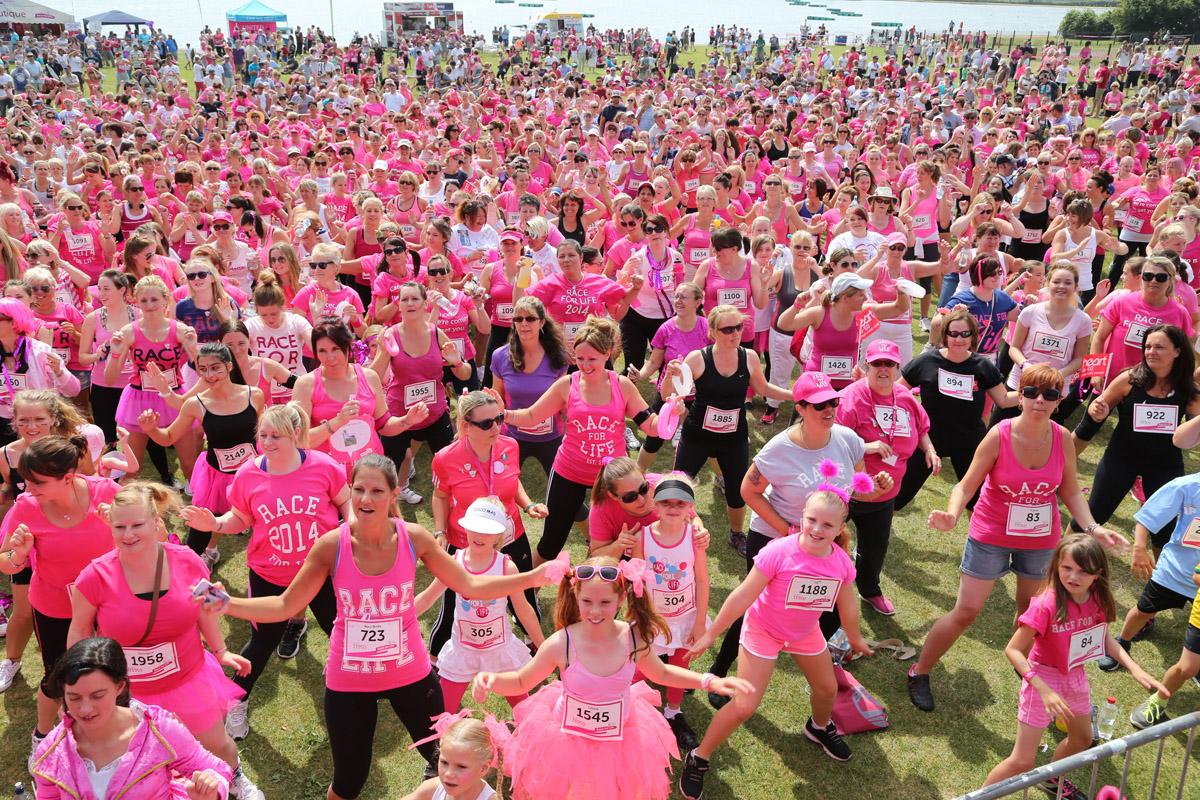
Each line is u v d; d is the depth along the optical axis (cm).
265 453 506
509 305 900
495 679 420
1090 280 1083
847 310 752
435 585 476
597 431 610
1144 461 655
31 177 1480
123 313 776
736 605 479
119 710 349
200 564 441
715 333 646
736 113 2327
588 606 400
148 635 419
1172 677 533
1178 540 564
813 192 1300
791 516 561
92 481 479
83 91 3762
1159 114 2522
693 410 674
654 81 3459
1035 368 520
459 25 6069
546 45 5066
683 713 551
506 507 575
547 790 412
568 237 1112
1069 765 397
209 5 8519
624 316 946
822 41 6506
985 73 4509
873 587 652
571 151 1520
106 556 424
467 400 548
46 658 497
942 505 820
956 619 557
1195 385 634
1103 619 459
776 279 930
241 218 1095
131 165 1512
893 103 2762
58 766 339
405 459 793
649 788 418
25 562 470
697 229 1042
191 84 4166
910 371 703
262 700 566
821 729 527
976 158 1789
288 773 510
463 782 377
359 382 644
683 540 501
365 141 1853
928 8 10044
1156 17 6228
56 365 708
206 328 768
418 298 704
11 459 539
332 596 532
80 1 8175
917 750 535
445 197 1280
